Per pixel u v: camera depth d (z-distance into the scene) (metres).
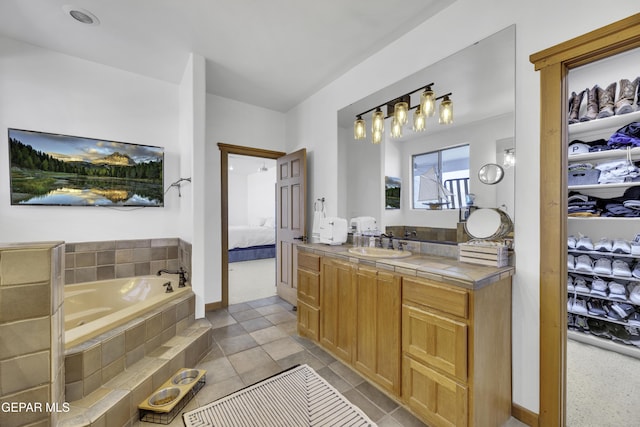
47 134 2.51
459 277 1.36
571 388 1.83
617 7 1.26
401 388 1.64
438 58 2.00
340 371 2.04
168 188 3.17
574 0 1.38
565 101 1.44
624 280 2.38
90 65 2.72
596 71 2.24
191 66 2.59
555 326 1.43
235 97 3.52
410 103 2.22
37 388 0.65
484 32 1.73
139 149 2.98
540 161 1.48
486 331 1.39
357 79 2.74
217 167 3.45
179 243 3.18
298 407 1.66
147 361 1.82
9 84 2.37
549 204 1.45
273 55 2.59
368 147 2.61
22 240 2.44
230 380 1.93
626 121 2.20
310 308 2.45
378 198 2.50
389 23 2.13
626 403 1.69
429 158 2.08
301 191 3.37
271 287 4.36
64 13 2.03
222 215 3.46
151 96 3.07
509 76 1.62
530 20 1.53
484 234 1.74
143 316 1.94
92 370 1.49
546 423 1.46
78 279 2.68
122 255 2.90
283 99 3.57
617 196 2.35
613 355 2.23
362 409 1.65
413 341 1.56
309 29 2.21
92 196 2.73
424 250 2.12
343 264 2.08
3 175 2.35
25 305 0.64
